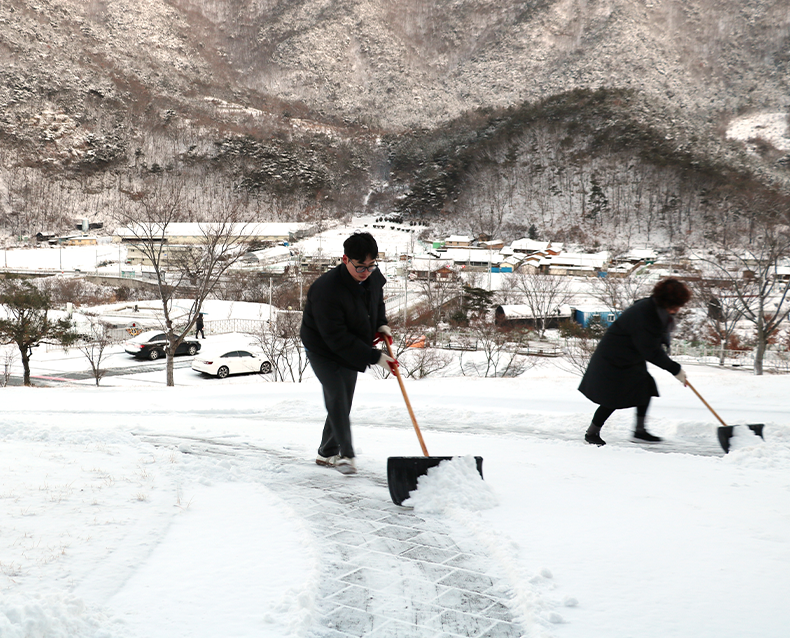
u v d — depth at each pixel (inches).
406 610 91.4
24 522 118.4
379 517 136.3
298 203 6875.0
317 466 183.8
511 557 110.3
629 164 6048.2
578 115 7126.0
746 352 1181.1
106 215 6245.1
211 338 1525.6
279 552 110.5
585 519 133.7
